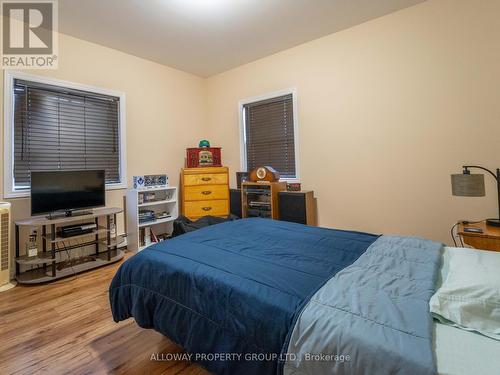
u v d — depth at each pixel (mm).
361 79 2963
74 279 2641
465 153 2426
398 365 728
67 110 3098
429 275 1184
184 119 4242
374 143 2918
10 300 2221
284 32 3102
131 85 3604
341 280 1152
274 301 1045
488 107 2312
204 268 1340
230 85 4180
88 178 3010
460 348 771
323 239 1807
